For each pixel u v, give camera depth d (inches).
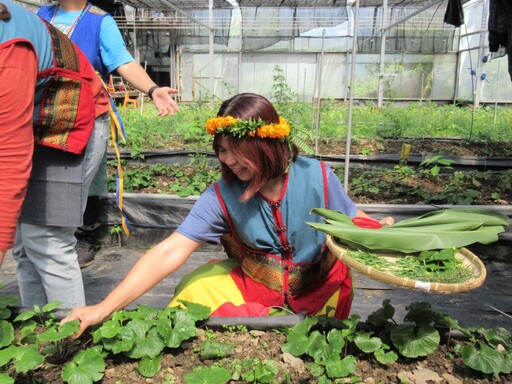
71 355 68.5
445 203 189.6
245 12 759.7
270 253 83.2
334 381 63.7
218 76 806.5
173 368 66.6
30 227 85.7
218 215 79.8
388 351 70.1
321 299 86.7
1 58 58.7
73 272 91.3
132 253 167.0
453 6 278.7
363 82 788.6
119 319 69.5
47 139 78.6
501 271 150.6
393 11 754.2
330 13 745.6
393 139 362.9
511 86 748.6
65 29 106.2
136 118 422.3
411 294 133.5
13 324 75.5
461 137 368.2
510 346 69.9
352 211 82.1
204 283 88.8
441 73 788.0
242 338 73.4
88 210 150.3
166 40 797.9
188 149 300.4
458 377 65.1
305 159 80.0
